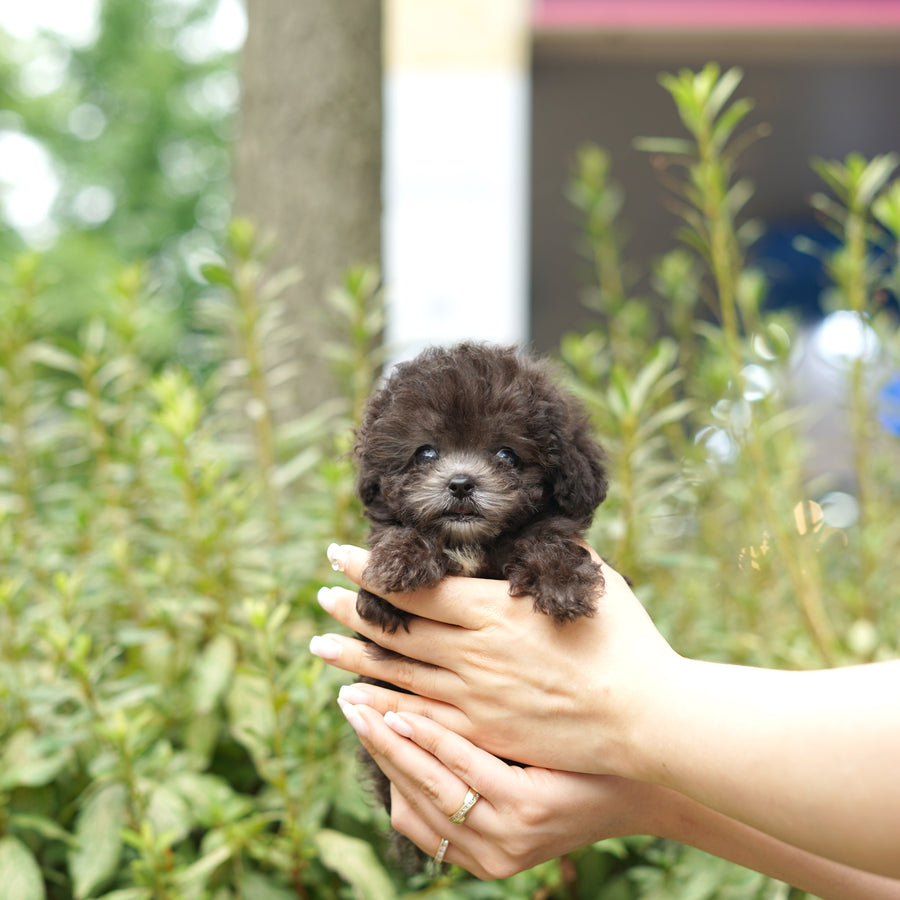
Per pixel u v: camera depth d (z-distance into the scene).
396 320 2.61
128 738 0.85
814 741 0.69
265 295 1.07
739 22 2.47
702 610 1.08
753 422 0.97
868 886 0.77
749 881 0.86
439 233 2.62
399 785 0.79
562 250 3.40
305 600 0.93
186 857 0.89
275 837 0.89
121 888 0.88
